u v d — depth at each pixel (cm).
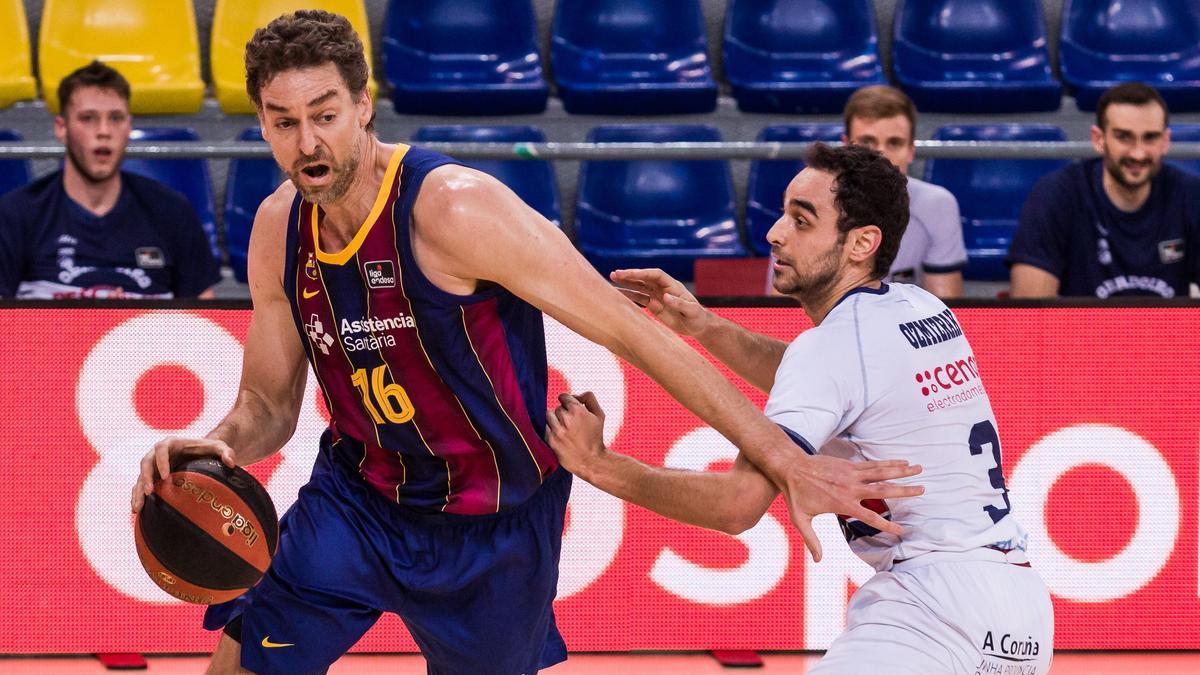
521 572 1017
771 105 2538
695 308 1162
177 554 904
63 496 1447
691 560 1480
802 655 1495
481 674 1045
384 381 945
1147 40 2722
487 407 956
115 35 2494
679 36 2677
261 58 844
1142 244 1784
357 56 868
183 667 1454
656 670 1450
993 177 2498
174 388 1450
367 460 1005
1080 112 2614
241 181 2366
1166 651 1503
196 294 1803
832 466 907
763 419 921
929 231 1780
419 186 892
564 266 889
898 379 985
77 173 1736
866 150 1050
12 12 2458
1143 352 1486
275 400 1037
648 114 2533
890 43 2738
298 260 936
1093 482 1491
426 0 2648
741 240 2533
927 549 986
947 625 962
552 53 2647
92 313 1441
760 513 929
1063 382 1484
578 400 986
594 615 1476
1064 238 1792
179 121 2425
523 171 2444
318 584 992
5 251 1719
